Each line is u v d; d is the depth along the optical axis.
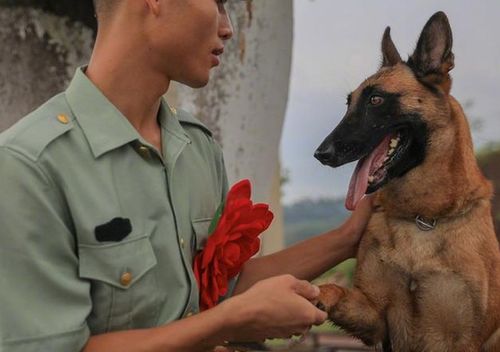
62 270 0.93
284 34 1.73
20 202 0.90
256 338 0.93
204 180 1.11
